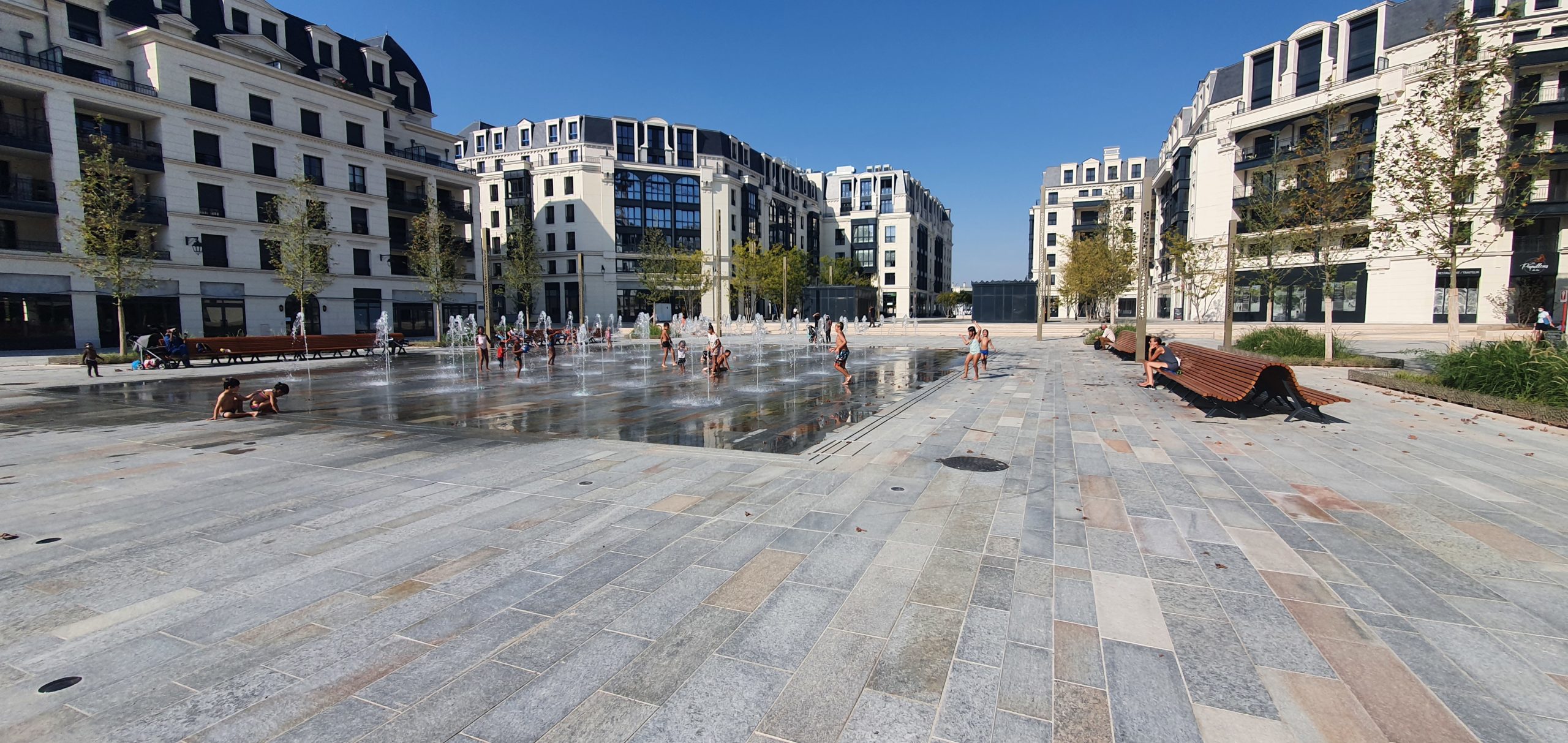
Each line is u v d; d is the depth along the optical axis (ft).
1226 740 7.71
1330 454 22.39
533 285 201.16
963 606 11.22
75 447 25.25
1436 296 106.93
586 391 44.88
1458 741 7.61
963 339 117.19
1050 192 262.47
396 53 151.84
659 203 210.79
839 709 8.42
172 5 109.29
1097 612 10.98
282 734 7.94
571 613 11.05
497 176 208.85
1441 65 45.21
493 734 7.93
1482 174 43.88
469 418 32.89
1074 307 243.81
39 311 91.81
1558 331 82.64
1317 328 96.43
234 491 18.71
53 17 95.40
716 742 7.79
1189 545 13.98
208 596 11.74
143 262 86.28
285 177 119.44
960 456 22.56
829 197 307.99
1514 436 25.26
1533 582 11.96
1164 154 200.03
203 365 71.92
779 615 10.95
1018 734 7.87
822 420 31.27
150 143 103.04
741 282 203.10
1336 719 8.07
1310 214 59.62
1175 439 25.48
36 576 12.60
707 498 17.74
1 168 92.27
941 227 380.99
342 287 129.90
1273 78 128.98
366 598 11.64
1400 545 13.85
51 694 8.73
